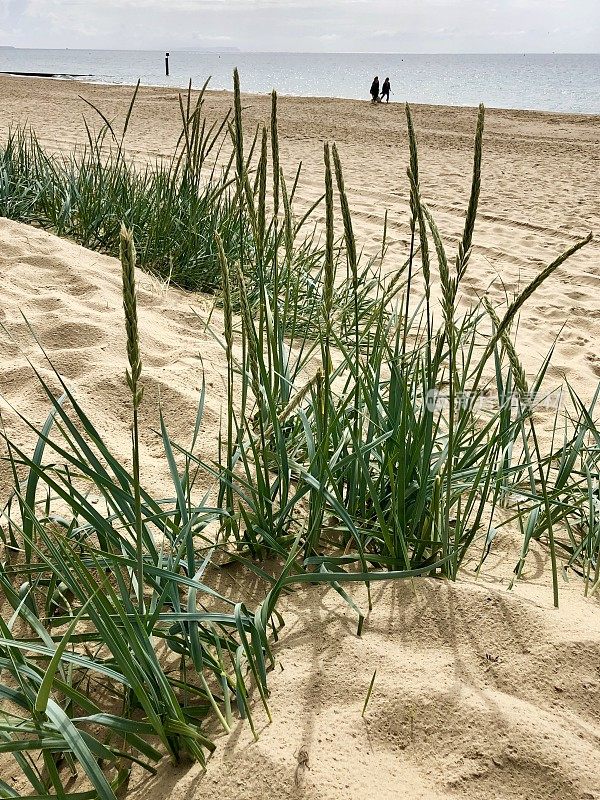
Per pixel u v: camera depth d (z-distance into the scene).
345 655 1.54
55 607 1.67
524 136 15.14
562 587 1.82
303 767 1.28
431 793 1.26
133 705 1.45
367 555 1.78
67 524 1.80
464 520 1.92
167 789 1.28
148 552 1.75
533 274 5.52
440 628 1.62
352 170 10.11
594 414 3.10
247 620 1.52
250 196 1.84
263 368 1.89
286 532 1.95
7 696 1.23
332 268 1.63
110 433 2.32
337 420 2.03
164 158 9.23
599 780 1.29
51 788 1.33
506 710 1.41
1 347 2.70
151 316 3.33
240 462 2.24
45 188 4.80
